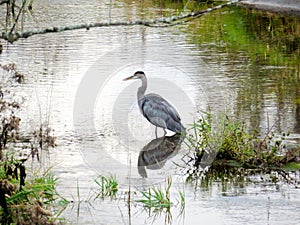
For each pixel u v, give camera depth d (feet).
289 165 44.06
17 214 33.40
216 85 65.87
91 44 87.30
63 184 39.88
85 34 95.61
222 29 101.60
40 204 34.42
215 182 41.16
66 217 34.88
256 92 63.31
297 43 90.79
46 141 45.11
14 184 34.78
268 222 34.17
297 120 53.57
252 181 41.24
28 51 81.25
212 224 34.12
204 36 95.96
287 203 37.09
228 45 89.10
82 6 128.16
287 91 63.93
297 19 109.40
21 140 47.14
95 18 111.24
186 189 39.86
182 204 37.06
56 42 88.38
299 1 119.03
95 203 37.01
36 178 38.22
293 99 60.70
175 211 36.14
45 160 43.55
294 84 66.85
